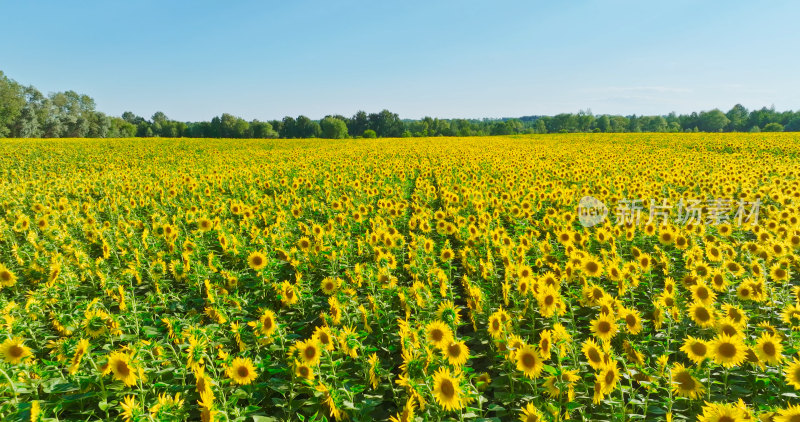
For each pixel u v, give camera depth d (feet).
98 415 14.76
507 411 15.14
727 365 14.05
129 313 19.34
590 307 21.18
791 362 15.06
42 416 12.07
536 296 19.49
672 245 30.68
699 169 73.77
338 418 13.79
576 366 14.90
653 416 14.47
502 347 16.57
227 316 19.85
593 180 63.62
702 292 18.86
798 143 127.24
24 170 91.50
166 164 102.42
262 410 15.20
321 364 15.64
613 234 32.04
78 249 28.19
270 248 30.19
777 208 41.22
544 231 37.47
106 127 399.65
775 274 22.54
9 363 14.71
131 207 47.29
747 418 11.04
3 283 23.50
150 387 14.83
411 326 17.85
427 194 52.60
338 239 32.48
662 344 17.93
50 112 365.81
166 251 30.86
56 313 19.58
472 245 29.86
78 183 64.54
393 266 25.49
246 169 82.99
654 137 187.32
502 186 57.31
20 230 35.76
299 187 61.31
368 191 53.93
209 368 15.03
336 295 21.08
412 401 12.92
